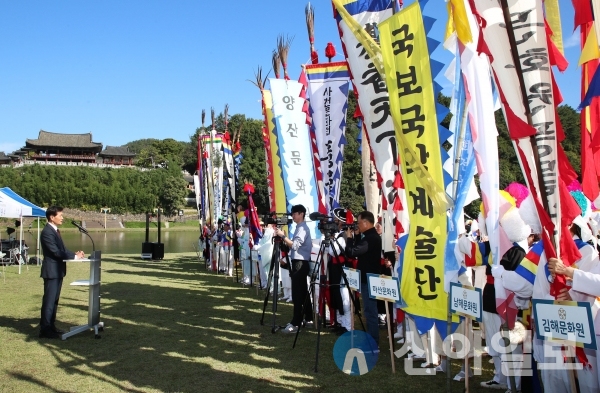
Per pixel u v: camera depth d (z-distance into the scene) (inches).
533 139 142.2
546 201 141.3
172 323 320.5
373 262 239.1
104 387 199.5
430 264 200.8
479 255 195.6
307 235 293.3
